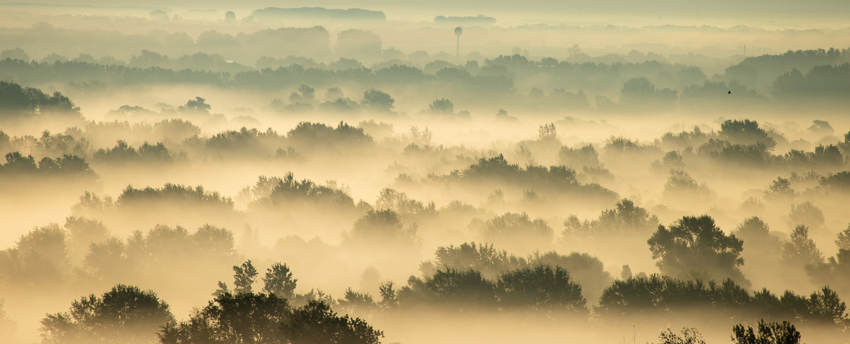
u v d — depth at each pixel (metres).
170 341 136.25
